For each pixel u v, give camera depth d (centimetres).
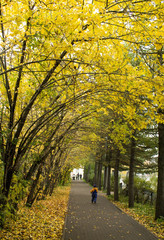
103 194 2350
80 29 400
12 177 556
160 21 421
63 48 391
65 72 514
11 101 538
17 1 370
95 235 744
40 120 673
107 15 399
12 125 546
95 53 453
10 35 388
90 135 1210
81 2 375
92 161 3158
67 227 827
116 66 504
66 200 1648
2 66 506
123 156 1762
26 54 479
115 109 619
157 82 475
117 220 1005
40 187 1198
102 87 531
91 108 762
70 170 3381
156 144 1402
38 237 647
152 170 1539
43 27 396
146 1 408
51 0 362
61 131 960
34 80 605
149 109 539
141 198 1792
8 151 520
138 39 481
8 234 608
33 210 1001
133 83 501
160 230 840
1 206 532
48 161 1217
